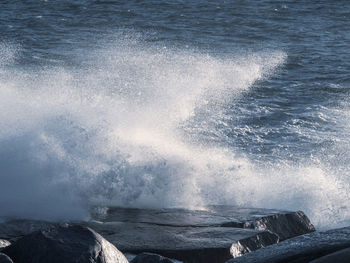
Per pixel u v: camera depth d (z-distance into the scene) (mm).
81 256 14180
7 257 13641
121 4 135625
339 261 12711
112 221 22297
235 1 145750
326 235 14719
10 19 109875
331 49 84375
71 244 14508
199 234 20516
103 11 125312
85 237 14859
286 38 95875
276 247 14594
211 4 139500
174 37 93375
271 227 23250
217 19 116750
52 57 66125
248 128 42250
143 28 103250
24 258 14453
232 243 19328
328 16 125562
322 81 60594
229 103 48438
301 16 124688
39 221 21453
